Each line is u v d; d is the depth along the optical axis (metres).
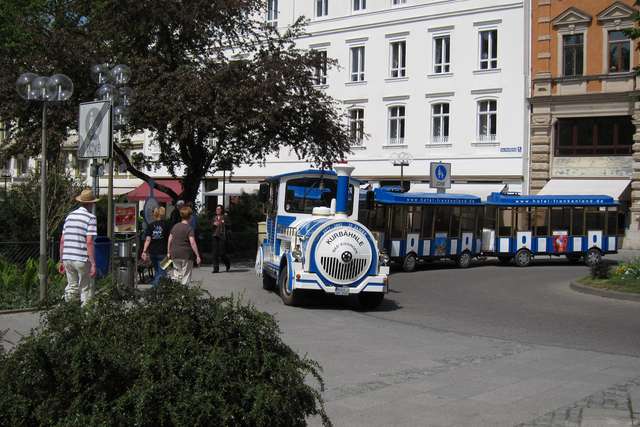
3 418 4.05
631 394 8.05
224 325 4.46
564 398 7.85
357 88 45.94
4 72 23.92
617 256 33.81
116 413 3.97
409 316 14.49
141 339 4.32
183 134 23.36
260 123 24.53
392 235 26.11
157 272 16.66
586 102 39.41
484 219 29.56
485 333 12.47
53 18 29.83
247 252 29.88
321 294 17.31
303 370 4.86
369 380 8.60
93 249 12.18
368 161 45.59
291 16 48.38
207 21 25.44
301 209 17.06
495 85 41.47
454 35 42.59
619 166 38.97
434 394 7.96
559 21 40.22
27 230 18.45
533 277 24.00
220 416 4.06
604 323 13.80
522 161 40.75
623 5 38.53
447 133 43.22
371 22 45.31
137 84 23.75
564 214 29.98
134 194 44.69
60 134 23.75
